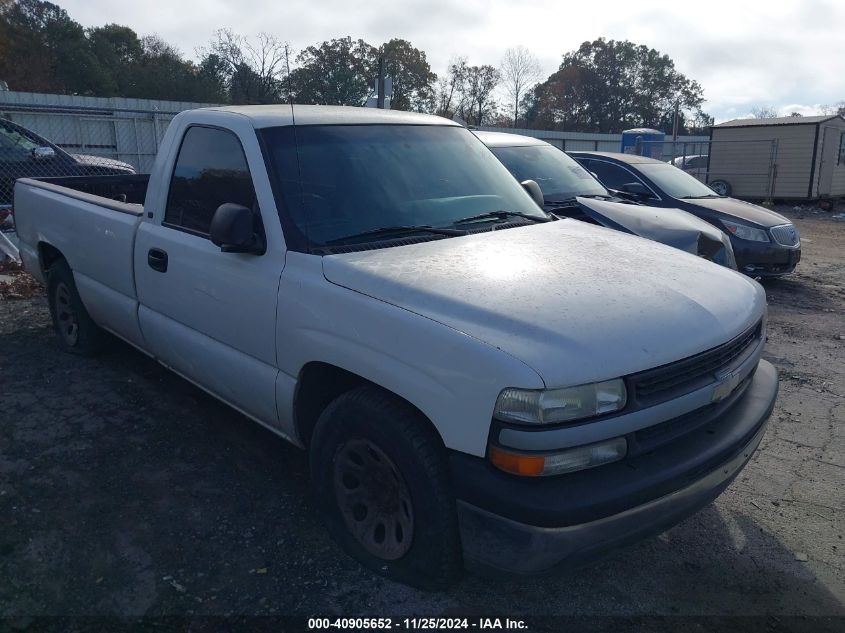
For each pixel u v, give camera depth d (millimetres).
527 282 2857
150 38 55094
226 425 4430
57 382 5039
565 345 2453
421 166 3873
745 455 2967
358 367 2830
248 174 3486
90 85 46656
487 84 53750
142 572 3012
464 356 2480
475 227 3627
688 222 6922
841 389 5395
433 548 2672
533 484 2404
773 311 8055
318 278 3045
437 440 2670
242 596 2879
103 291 4816
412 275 2885
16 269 8438
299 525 3369
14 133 9992
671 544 3350
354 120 3916
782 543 3373
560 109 79750
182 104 23719
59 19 49125
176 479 3766
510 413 2375
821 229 16797
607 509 2408
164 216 4086
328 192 3436
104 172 10555
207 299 3668
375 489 2977
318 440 3104
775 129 21594
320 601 2859
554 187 7746
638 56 79625
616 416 2469
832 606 2932
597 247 3471
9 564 3035
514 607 2869
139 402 4727
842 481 3961
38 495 3566
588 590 2996
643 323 2662
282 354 3225
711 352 2771
